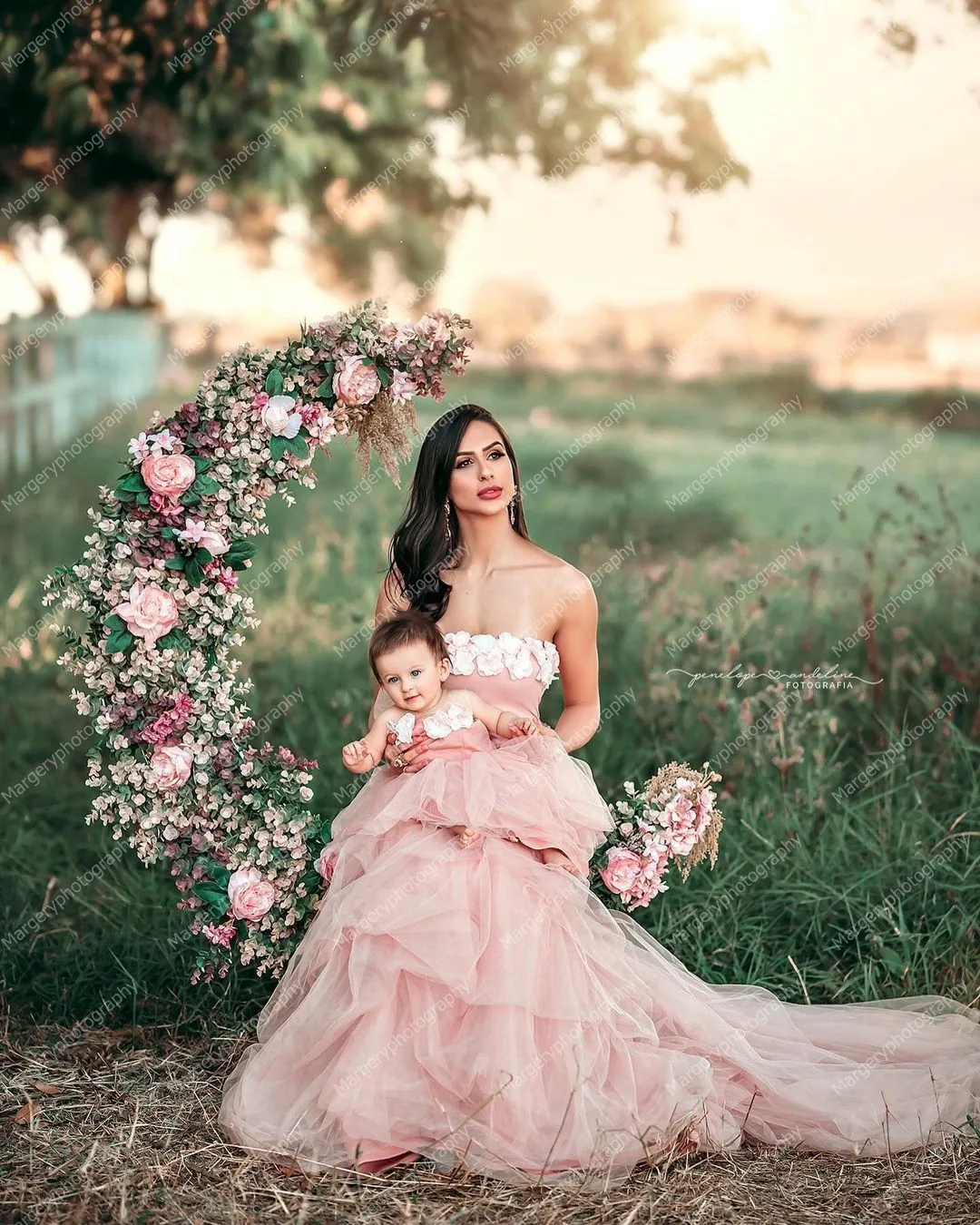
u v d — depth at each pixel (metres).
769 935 4.20
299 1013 3.25
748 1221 2.91
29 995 3.99
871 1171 3.15
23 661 6.27
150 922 4.29
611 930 3.42
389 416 3.77
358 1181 3.05
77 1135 3.26
